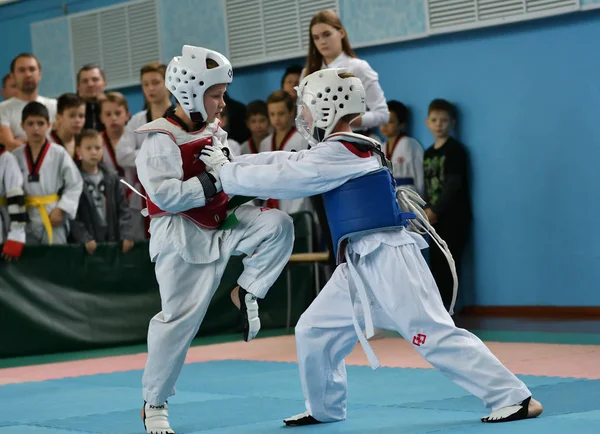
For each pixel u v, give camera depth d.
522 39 10.95
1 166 9.62
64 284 10.06
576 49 10.58
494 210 11.29
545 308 10.95
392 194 5.03
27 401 6.96
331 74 5.08
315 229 11.38
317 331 5.17
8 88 12.80
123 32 14.51
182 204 4.88
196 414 5.88
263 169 4.91
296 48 12.77
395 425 5.02
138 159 4.96
